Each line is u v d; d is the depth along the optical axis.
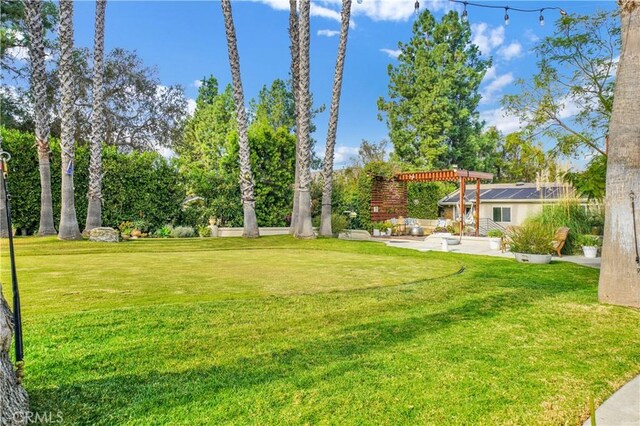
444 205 27.59
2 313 2.47
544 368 3.49
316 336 4.21
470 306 5.58
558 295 6.39
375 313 5.13
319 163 36.66
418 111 32.31
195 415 2.62
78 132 23.12
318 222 19.12
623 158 5.84
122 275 7.63
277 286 6.80
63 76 13.09
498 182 37.16
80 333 4.10
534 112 13.01
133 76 24.95
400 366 3.46
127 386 3.02
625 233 5.78
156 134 26.36
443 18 31.95
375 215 24.05
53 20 19.70
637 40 5.72
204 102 36.03
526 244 10.88
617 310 5.46
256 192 19.42
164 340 4.00
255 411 2.68
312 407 2.75
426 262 10.39
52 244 12.21
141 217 17.41
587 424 2.64
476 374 3.33
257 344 3.95
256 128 19.66
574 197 13.95
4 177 2.69
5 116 20.14
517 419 2.67
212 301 5.53
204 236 17.64
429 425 2.56
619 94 5.92
